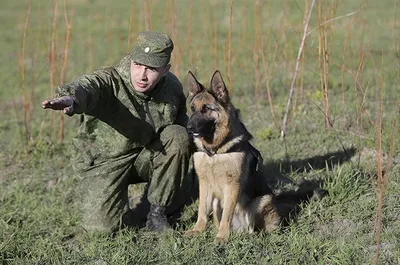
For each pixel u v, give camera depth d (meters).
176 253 7.90
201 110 8.27
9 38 23.45
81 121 8.91
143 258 7.91
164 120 8.66
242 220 8.80
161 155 8.59
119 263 7.79
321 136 11.72
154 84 8.31
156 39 8.05
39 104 15.78
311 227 8.61
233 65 16.11
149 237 8.68
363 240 7.98
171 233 8.57
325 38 11.23
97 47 21.41
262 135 12.00
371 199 9.01
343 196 9.12
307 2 11.99
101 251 8.15
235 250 7.80
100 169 8.75
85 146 8.88
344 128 11.84
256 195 8.67
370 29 19.02
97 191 8.71
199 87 8.54
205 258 7.76
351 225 8.52
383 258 7.49
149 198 8.80
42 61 19.92
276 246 7.93
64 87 7.35
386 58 16.25
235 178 8.38
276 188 9.98
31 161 11.88
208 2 26.55
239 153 8.35
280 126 12.45
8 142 12.99
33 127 13.68
